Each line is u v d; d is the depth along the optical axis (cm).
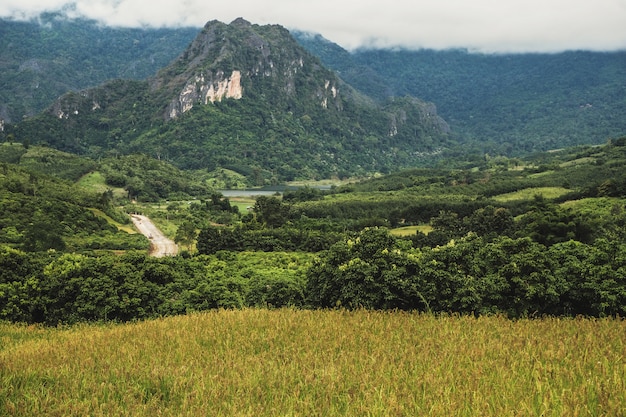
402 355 1571
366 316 2277
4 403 1273
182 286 3622
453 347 1662
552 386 1223
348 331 1959
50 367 1614
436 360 1498
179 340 1928
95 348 1897
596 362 1412
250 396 1239
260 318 2336
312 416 1107
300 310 2680
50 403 1268
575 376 1280
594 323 2058
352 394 1234
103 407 1209
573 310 2505
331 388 1252
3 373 1521
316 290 2919
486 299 2542
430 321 2202
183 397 1280
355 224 11369
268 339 1878
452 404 1092
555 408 1064
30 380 1475
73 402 1251
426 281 2603
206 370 1473
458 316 2378
